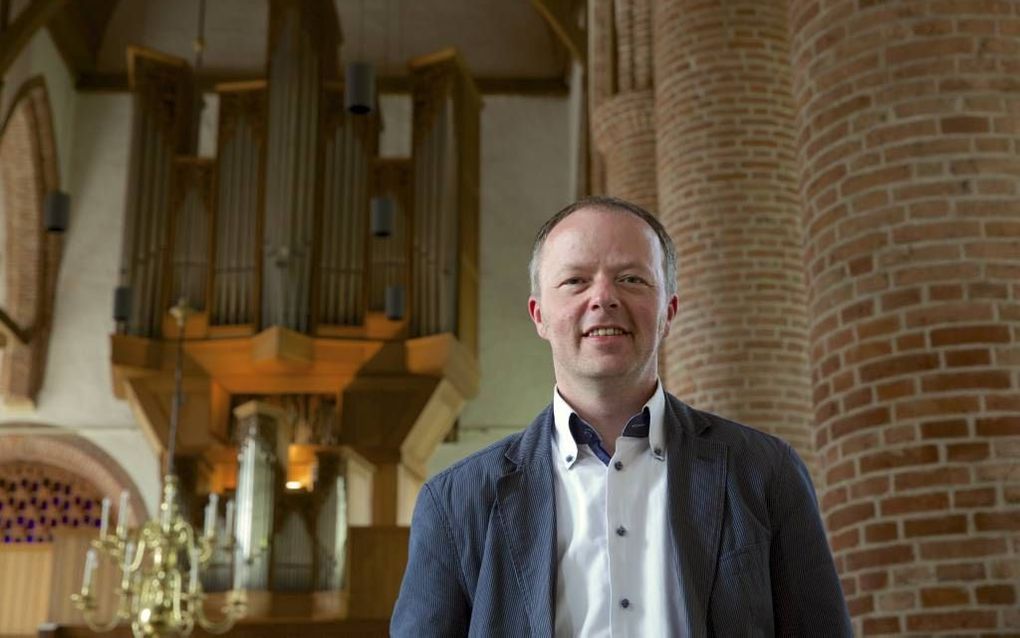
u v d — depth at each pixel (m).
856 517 4.05
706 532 1.78
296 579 11.46
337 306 13.67
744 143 6.93
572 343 1.86
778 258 6.75
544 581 1.77
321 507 11.70
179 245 14.06
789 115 7.03
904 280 4.10
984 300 4.02
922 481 3.92
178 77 14.83
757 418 6.47
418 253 13.93
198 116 15.50
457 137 14.37
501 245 16.94
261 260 13.56
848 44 4.40
